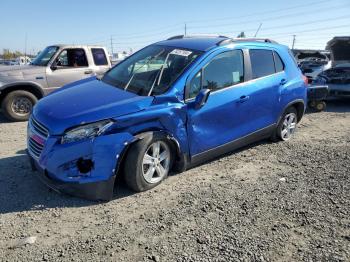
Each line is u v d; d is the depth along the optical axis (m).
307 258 3.40
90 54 10.38
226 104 5.39
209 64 5.22
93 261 3.35
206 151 5.33
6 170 5.38
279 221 4.03
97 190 4.32
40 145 4.40
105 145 4.23
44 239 3.69
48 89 9.61
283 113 6.63
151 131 4.59
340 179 5.15
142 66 5.44
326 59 20.03
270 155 6.20
